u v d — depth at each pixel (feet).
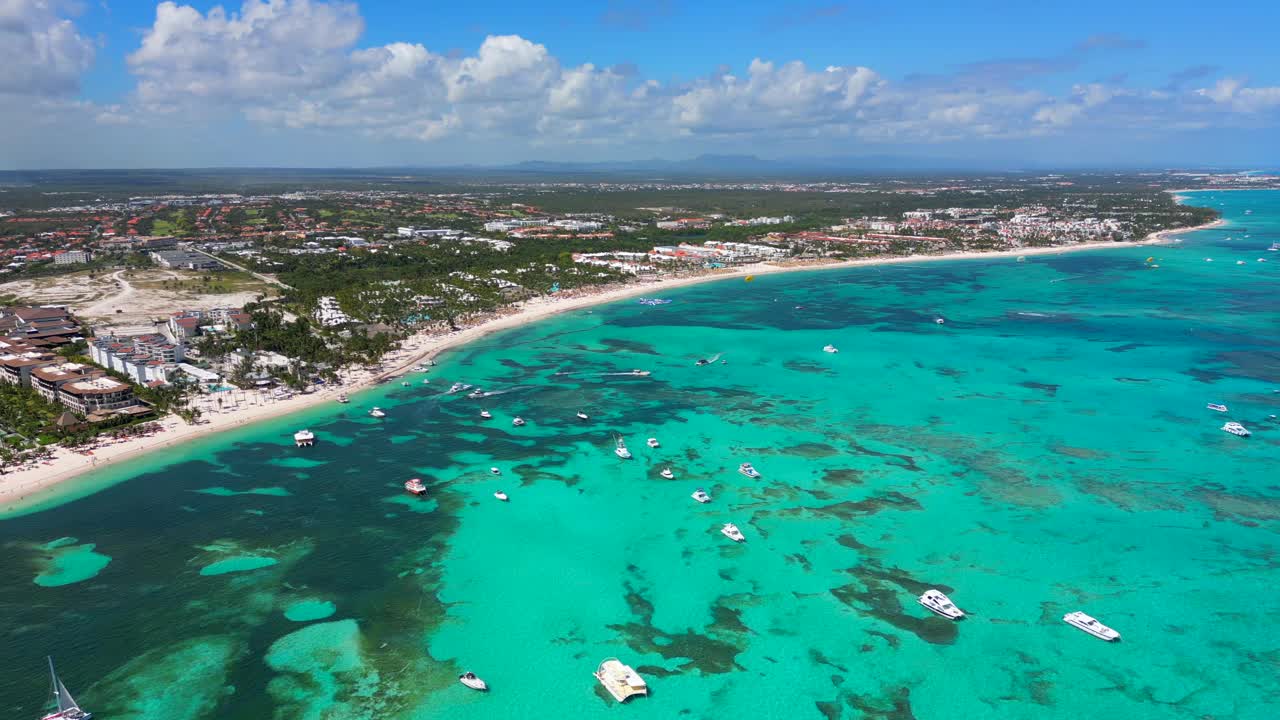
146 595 388.98
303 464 552.00
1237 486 512.63
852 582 405.39
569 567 419.95
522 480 526.98
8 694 319.27
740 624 372.17
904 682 334.03
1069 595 393.50
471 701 322.55
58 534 447.01
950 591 397.19
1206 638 360.69
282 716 312.29
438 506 488.44
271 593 392.88
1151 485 514.68
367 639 359.05
